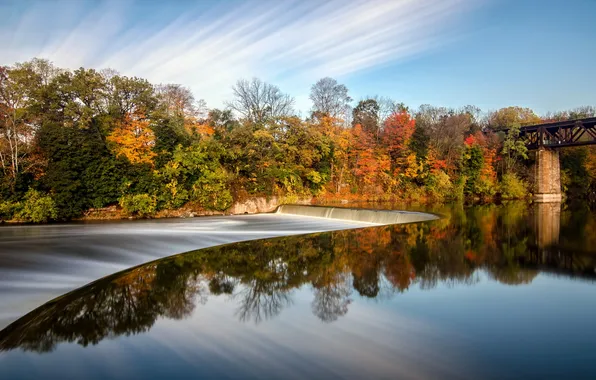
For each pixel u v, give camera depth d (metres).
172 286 13.40
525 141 70.69
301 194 50.91
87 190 35.06
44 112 43.34
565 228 26.38
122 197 36.34
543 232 24.34
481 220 31.75
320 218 38.56
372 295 11.57
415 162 60.75
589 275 13.45
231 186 44.19
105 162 35.91
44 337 9.14
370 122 64.44
